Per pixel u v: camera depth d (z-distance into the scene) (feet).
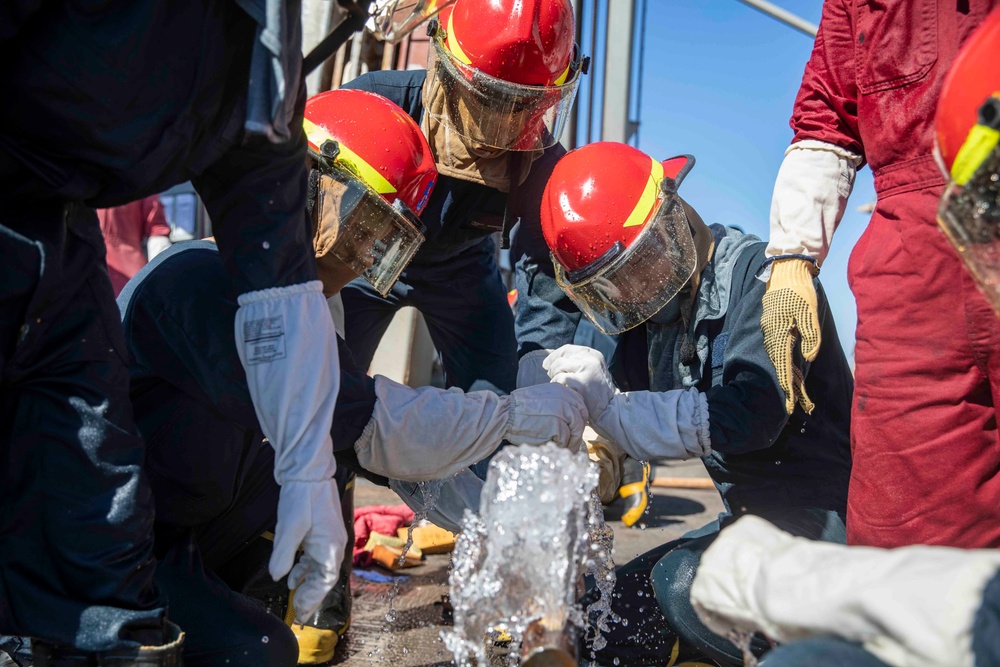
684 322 7.55
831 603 3.52
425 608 9.68
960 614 3.22
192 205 20.68
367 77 8.89
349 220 6.77
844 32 6.82
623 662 7.68
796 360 6.96
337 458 6.76
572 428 6.92
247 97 5.33
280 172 5.64
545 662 4.47
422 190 7.29
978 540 6.14
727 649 6.96
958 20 5.82
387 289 7.20
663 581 7.14
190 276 6.69
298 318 5.62
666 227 6.95
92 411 5.55
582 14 16.16
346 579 8.41
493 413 6.73
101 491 5.55
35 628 5.47
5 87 5.08
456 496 7.30
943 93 4.43
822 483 7.46
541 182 8.99
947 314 6.00
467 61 7.46
